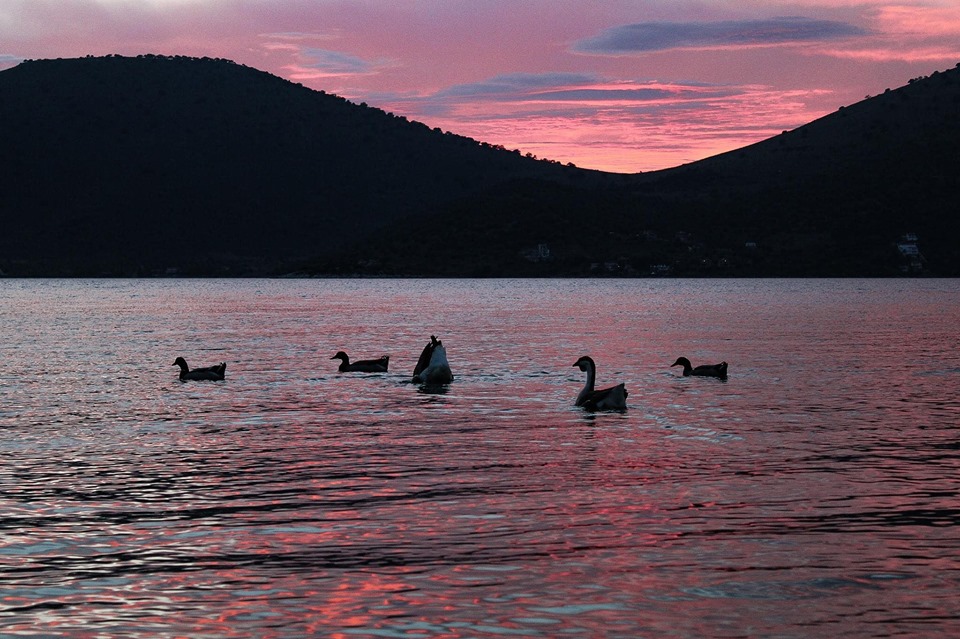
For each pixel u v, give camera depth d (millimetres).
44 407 29172
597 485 18406
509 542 14688
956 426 25375
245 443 23078
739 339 59469
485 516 16172
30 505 17016
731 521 15797
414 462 20703
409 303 122875
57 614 11969
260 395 32344
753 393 32719
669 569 13430
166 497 17562
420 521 15867
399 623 11633
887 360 44812
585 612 11938
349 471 19766
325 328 71438
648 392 33094
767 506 16750
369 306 113625
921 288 195250
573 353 49219
